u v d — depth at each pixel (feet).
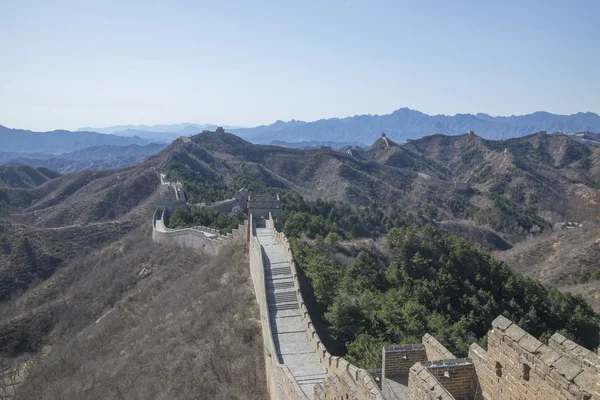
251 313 136.26
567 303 170.09
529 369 35.83
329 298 130.52
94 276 255.91
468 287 166.71
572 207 525.34
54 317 222.89
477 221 467.52
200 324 142.41
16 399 159.53
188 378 115.03
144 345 150.20
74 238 313.94
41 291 258.78
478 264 183.21
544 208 533.55
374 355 97.04
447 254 189.16
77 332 206.80
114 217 405.18
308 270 144.87
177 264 226.38
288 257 152.87
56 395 144.97
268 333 109.40
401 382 59.77
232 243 199.72
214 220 264.72
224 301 151.02
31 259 289.12
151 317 175.11
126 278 236.84
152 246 261.65
